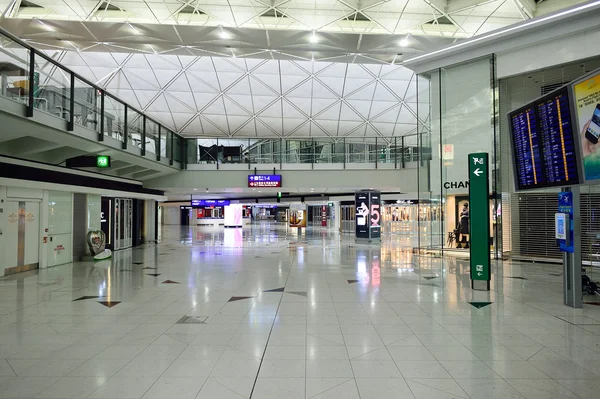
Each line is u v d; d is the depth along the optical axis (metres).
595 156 6.73
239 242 25.48
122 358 5.18
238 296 9.09
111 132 14.65
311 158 23.94
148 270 13.31
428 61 16.69
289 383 4.38
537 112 8.27
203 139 23.80
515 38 14.33
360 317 7.19
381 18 17.86
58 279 11.55
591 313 7.43
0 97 8.91
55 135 11.50
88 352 5.43
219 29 17.17
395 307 7.95
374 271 12.86
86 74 25.98
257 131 29.55
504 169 15.68
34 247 13.59
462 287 10.05
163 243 24.77
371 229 24.59
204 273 12.61
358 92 27.58
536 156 8.44
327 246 22.23
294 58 21.48
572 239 7.87
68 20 16.56
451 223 16.92
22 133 10.43
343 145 23.95
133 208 22.80
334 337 6.01
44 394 4.14
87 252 16.50
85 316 7.37
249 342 5.80
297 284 10.58
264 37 17.98
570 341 5.79
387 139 23.64
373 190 25.00
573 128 7.21
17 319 7.18
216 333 6.26
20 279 11.58
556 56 13.62
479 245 9.80
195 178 23.62
